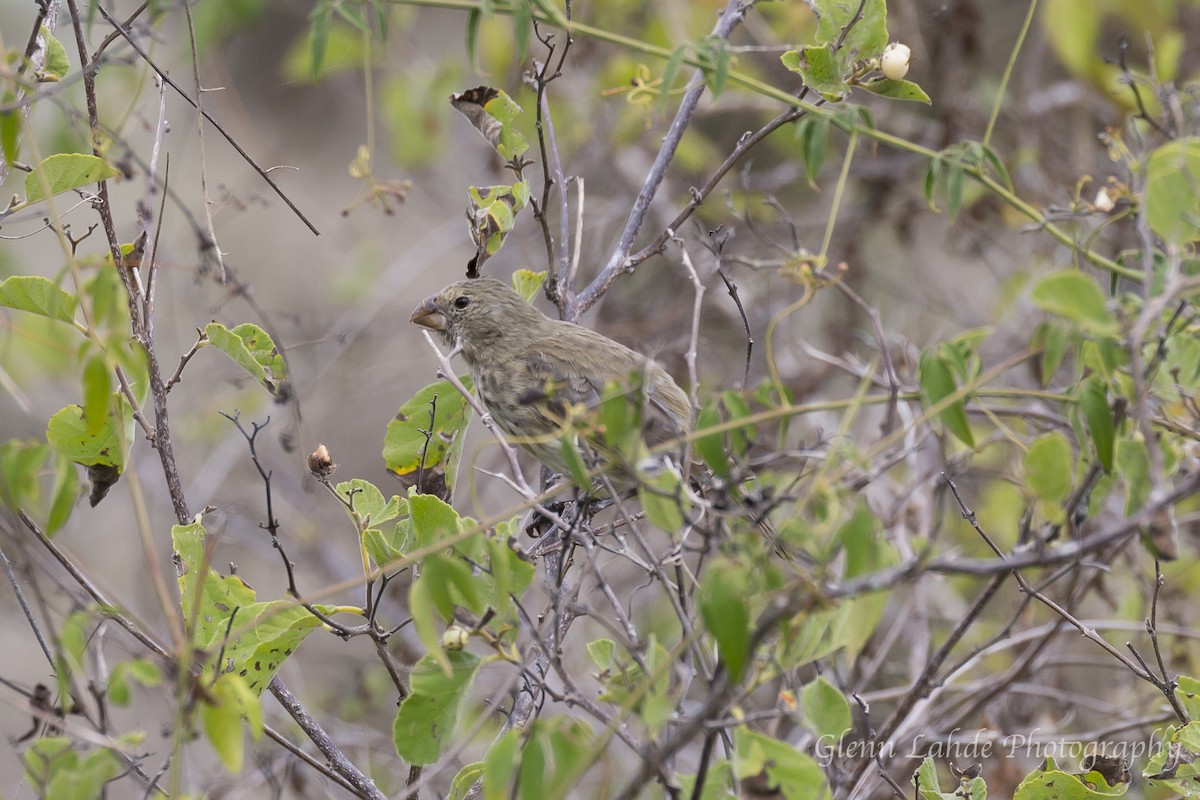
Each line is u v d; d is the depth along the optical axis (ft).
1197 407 27.61
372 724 43.47
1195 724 24.21
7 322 20.58
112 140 25.59
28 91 23.68
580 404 22.16
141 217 25.75
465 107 31.71
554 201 54.44
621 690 19.99
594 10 51.88
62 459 18.44
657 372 36.04
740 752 19.39
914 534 37.40
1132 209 23.31
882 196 52.03
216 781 32.96
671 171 55.26
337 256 58.49
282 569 50.49
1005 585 44.65
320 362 54.19
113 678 17.81
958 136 49.26
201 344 25.99
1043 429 38.40
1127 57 46.93
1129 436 23.02
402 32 54.65
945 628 43.19
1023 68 55.77
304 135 61.46
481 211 31.32
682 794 20.08
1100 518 36.01
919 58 49.90
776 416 19.80
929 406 19.98
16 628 42.11
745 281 51.88
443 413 29.09
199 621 23.68
